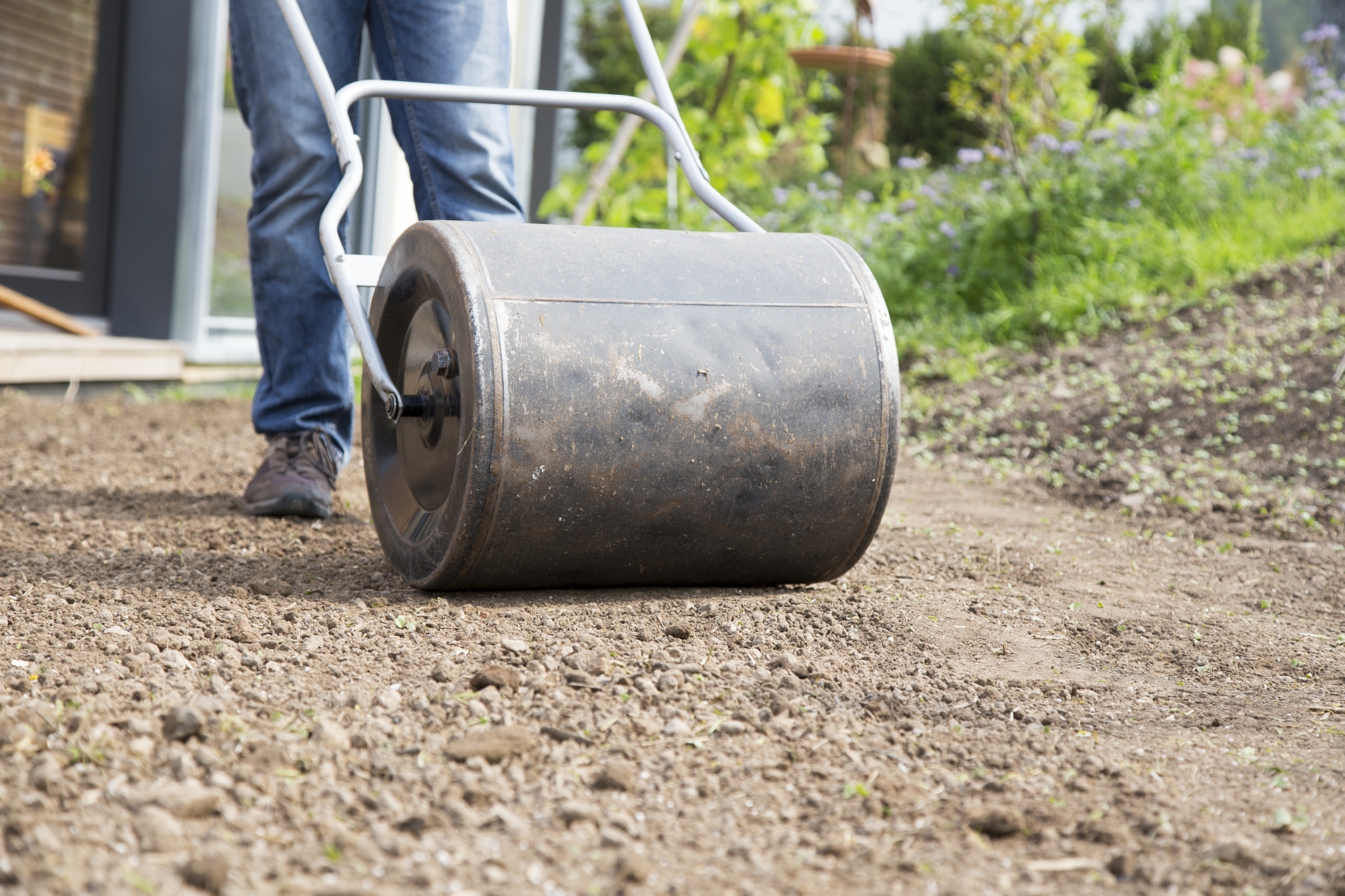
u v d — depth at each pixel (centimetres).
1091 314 481
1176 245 505
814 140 689
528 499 174
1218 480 325
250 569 214
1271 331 420
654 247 189
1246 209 531
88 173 512
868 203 666
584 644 170
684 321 181
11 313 498
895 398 188
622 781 124
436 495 193
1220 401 378
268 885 101
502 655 164
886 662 171
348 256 199
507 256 179
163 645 164
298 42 208
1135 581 234
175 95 482
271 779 121
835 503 188
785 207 621
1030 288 529
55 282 507
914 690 159
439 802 119
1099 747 140
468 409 172
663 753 133
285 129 243
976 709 153
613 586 199
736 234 198
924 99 966
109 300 526
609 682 154
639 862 105
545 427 172
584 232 189
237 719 134
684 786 126
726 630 179
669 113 226
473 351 170
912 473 360
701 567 193
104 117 511
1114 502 316
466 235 181
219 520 256
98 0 503
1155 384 403
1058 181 550
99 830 108
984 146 605
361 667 159
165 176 486
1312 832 116
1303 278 459
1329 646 191
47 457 329
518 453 171
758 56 602
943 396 446
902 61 970
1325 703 160
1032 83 581
